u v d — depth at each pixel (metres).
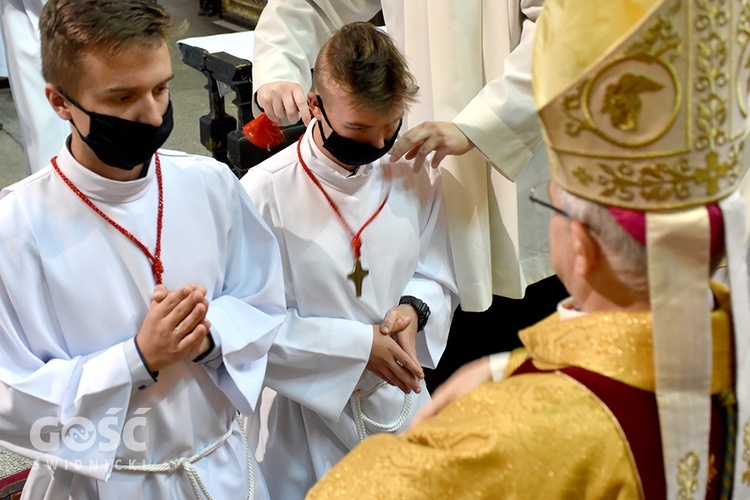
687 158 0.87
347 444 2.03
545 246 2.39
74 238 1.52
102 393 1.49
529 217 2.33
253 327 1.69
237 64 2.88
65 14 1.37
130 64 1.37
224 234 1.70
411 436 0.96
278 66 2.25
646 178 0.88
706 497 0.98
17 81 3.57
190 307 1.50
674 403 0.90
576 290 0.99
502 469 0.88
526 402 0.92
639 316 0.93
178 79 5.79
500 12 2.08
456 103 2.13
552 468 0.88
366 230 1.93
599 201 0.92
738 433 0.98
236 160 2.95
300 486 2.05
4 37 3.54
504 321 2.74
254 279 1.78
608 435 0.89
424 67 2.19
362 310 1.96
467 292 2.19
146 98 1.41
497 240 2.27
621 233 0.91
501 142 1.98
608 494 0.89
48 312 1.54
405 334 1.96
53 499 1.67
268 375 1.89
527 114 1.97
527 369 1.00
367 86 1.67
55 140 3.67
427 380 2.80
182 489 1.68
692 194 0.88
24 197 1.51
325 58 1.74
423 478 0.90
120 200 1.55
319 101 1.76
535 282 2.56
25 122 3.64
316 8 2.37
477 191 2.13
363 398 2.01
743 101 0.91
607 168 0.90
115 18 1.36
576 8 0.89
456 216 2.13
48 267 1.51
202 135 3.34
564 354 0.96
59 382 1.49
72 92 1.41
